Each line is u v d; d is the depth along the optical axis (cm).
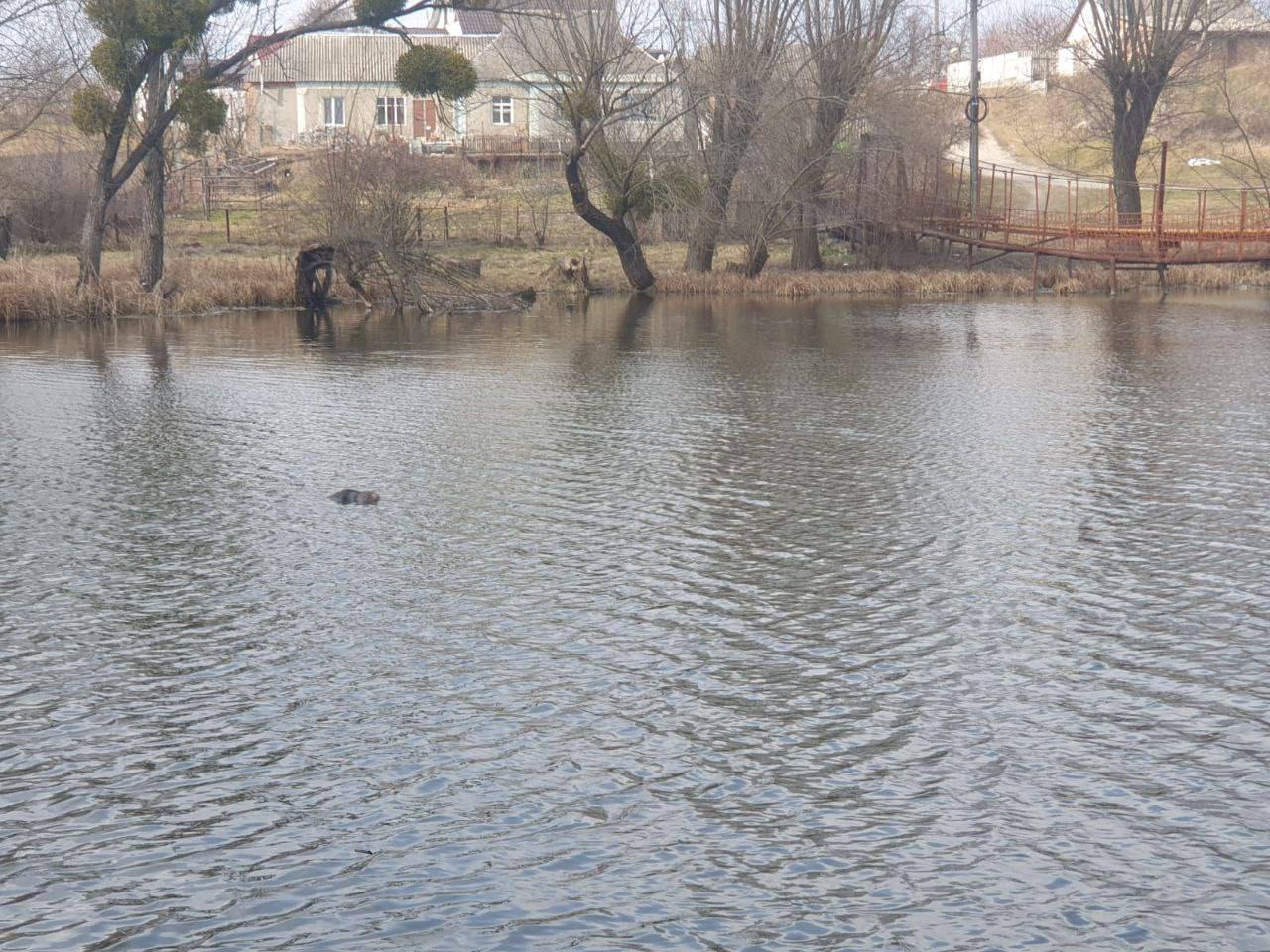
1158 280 4719
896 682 1045
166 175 4084
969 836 820
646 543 1409
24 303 3544
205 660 1089
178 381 2511
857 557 1362
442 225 5519
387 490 1639
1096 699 1014
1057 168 6906
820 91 4500
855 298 4322
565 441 1939
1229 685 1039
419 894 762
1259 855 798
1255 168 5375
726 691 1027
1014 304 4109
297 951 714
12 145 5547
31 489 1636
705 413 2184
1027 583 1280
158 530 1460
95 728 967
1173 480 1688
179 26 3362
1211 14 5600
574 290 4475
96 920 739
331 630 1156
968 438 1964
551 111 6862
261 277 4147
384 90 7319
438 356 2905
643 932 729
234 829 830
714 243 4712
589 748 934
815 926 734
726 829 828
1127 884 771
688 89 4422
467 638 1137
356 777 891
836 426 2061
